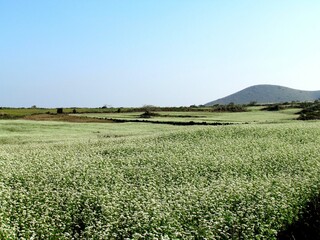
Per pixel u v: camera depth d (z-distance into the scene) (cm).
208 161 2220
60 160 2414
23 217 1260
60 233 1190
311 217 1306
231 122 6019
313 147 2609
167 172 2027
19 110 9869
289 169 2016
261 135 3369
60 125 5781
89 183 1784
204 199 1366
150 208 1273
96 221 1224
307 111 8231
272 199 1295
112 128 5491
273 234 1130
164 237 1028
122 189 1578
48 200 1450
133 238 1056
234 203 1359
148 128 5450
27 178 1869
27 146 3338
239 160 2211
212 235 1066
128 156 2570
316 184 1570
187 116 8388
